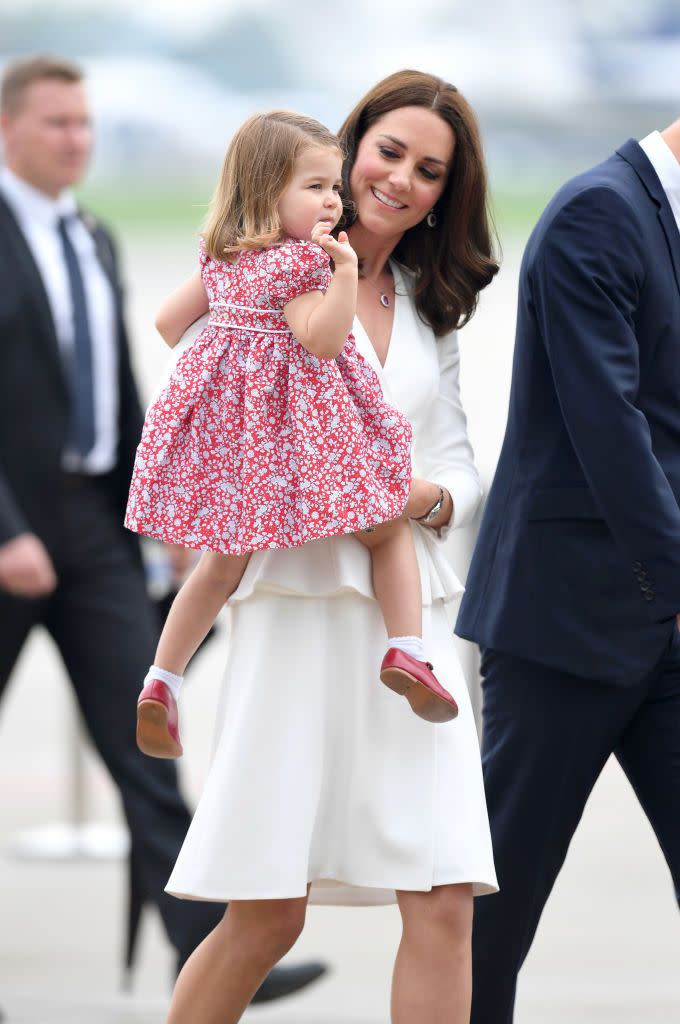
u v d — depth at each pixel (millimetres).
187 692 37750
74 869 25781
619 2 171375
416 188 13336
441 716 12812
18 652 19297
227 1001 13648
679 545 13023
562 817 14234
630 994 20188
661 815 14164
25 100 19750
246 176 12602
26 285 19234
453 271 13867
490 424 55750
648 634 13750
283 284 12375
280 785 12922
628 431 13062
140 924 20391
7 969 21094
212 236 12742
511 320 78500
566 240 13352
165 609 19969
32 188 19766
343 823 13195
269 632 13078
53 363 19219
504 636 14039
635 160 13727
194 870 12992
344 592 13094
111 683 18922
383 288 13828
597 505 13352
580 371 13164
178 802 18750
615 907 23922
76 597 19172
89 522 19312
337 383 12625
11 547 18672
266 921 13367
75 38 186375
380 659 13180
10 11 184875
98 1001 19797
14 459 19078
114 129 163125
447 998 13047
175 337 13352
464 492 13648
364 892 13828
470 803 13250
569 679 14008
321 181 12586
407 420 13016
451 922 13062
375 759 13102
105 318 19656
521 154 166000
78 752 26812
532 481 14039
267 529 12555
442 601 13656
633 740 14234
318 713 13039
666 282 13555
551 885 14477
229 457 12758
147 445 12883
